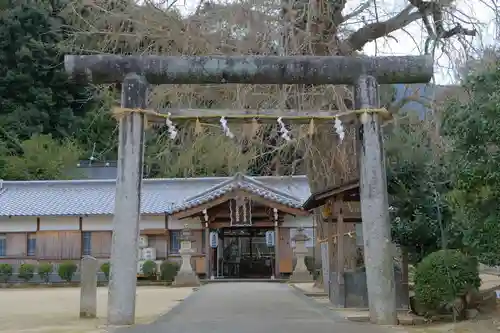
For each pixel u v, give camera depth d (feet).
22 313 36.47
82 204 86.38
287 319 30.55
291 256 81.25
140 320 30.66
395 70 29.81
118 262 27.86
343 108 40.37
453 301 29.01
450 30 39.22
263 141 49.42
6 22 101.55
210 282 75.72
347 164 45.06
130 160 28.32
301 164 53.83
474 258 29.73
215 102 45.19
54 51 99.86
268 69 29.58
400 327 26.78
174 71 29.37
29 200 88.63
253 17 41.47
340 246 37.73
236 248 92.32
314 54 42.98
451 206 29.14
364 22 44.62
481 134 24.67
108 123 107.34
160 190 93.76
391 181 34.86
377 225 28.17
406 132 39.78
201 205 77.87
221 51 42.42
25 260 82.53
